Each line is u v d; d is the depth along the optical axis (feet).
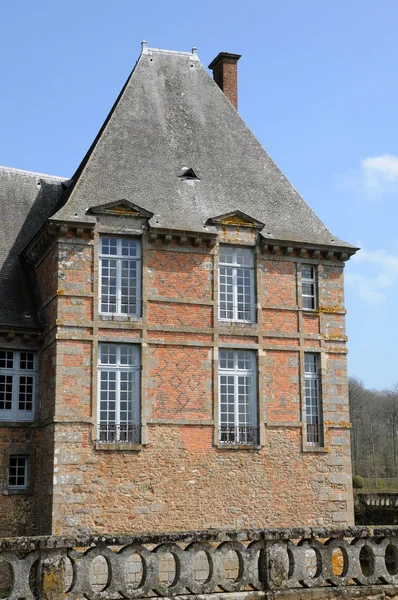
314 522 67.92
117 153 73.31
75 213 66.08
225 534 31.45
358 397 263.90
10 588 28.32
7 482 65.41
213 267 69.51
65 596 28.71
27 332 67.56
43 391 67.00
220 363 68.90
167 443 64.80
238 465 66.64
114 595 29.48
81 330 64.39
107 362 65.21
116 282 66.85
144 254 67.36
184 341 67.21
